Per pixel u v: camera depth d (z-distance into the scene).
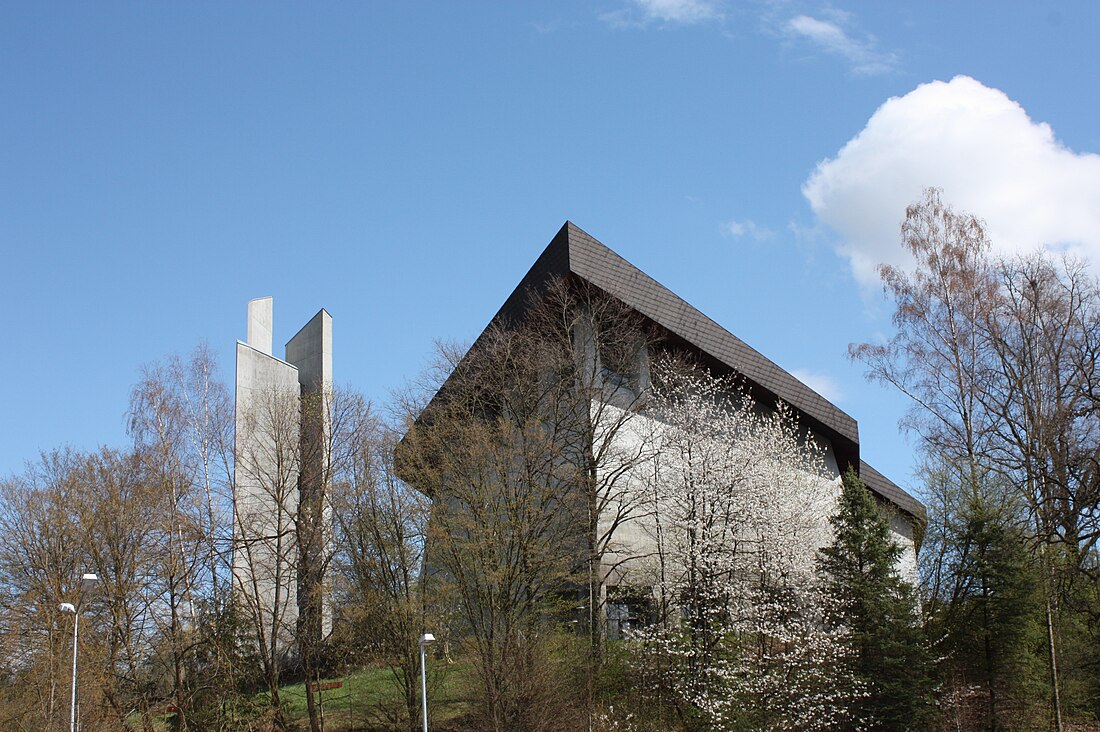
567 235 37.78
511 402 35.59
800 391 44.50
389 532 33.28
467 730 30.42
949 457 37.75
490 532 31.41
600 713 30.36
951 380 38.09
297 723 33.50
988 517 35.78
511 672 29.84
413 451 33.56
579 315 37.72
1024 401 36.12
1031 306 36.78
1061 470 33.66
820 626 33.69
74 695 26.94
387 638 32.75
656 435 37.16
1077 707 35.34
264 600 38.53
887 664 31.94
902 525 51.25
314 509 35.47
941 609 36.53
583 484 34.25
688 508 34.66
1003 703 34.62
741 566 33.75
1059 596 33.69
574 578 32.28
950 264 38.69
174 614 32.94
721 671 30.14
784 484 36.47
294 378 43.91
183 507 34.97
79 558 33.38
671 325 39.69
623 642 33.06
